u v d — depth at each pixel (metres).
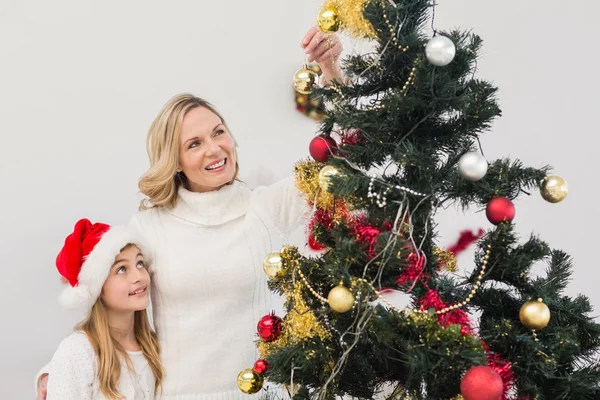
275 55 1.85
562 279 1.10
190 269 1.42
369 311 0.95
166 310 1.46
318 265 1.09
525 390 0.94
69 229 1.77
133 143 1.81
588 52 1.74
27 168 1.74
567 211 1.76
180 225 1.49
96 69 1.78
